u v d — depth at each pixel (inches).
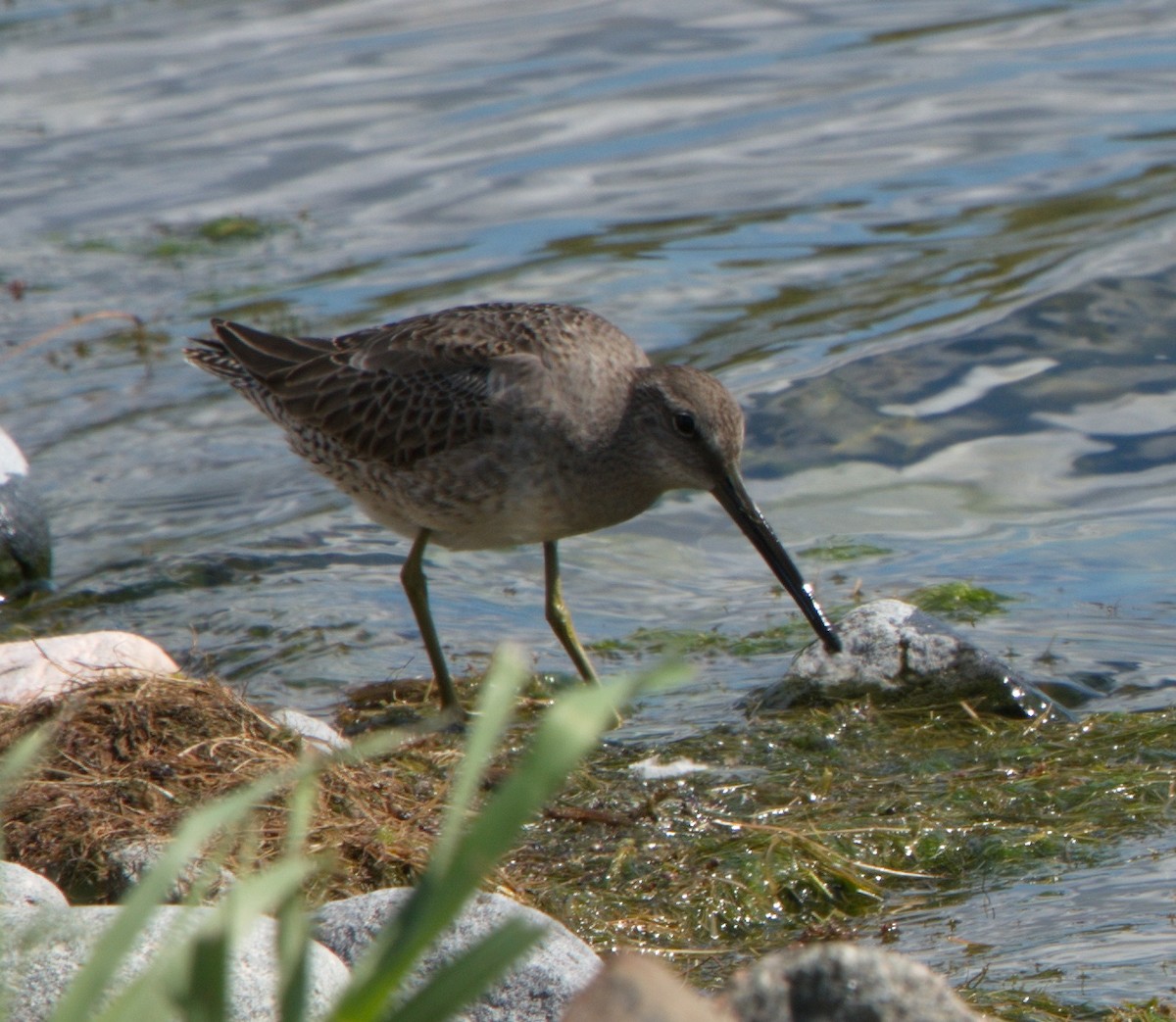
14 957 227.8
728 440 436.1
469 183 818.8
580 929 316.8
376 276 729.6
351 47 1028.5
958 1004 157.5
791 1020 157.0
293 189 830.5
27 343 665.6
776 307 677.3
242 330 505.7
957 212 745.0
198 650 482.6
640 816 359.6
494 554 546.0
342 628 492.4
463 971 131.2
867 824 347.6
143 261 770.8
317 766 156.5
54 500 589.6
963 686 411.2
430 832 343.0
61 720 341.4
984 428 581.9
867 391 606.2
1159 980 269.6
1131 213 719.7
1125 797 352.8
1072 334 630.5
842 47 971.3
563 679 453.4
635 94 919.0
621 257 731.4
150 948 233.6
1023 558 498.6
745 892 324.2
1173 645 436.5
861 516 538.3
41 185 853.2
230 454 622.2
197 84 978.1
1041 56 925.8
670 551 537.3
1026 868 326.3
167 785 342.6
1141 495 533.6
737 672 447.5
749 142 842.2
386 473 460.8
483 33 1045.8
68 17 1123.3
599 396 440.8
